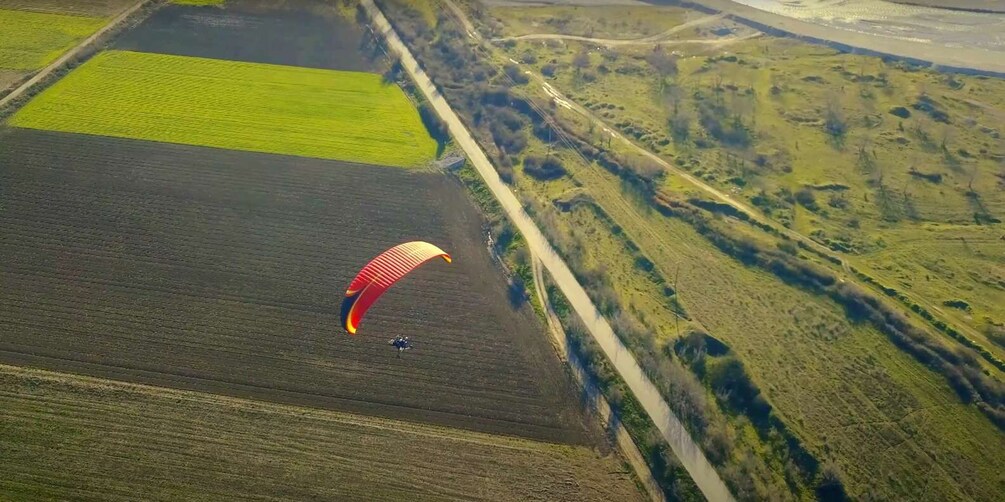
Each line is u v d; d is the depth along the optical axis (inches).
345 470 1631.4
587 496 1598.2
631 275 2165.4
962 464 1669.5
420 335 1946.4
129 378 1820.9
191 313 1996.8
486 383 1830.7
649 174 2541.8
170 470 1616.6
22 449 1646.2
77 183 2455.7
